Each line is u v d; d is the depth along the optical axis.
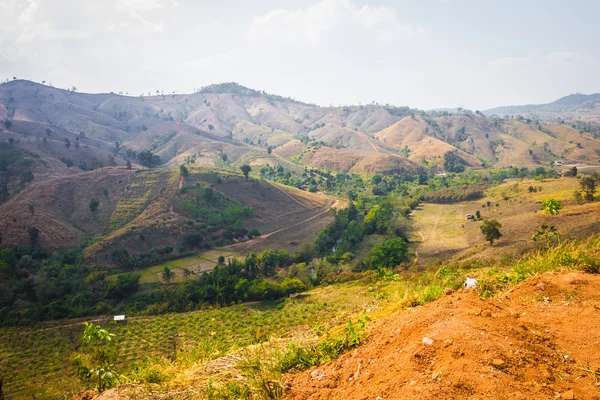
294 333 8.19
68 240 81.56
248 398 5.10
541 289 6.27
